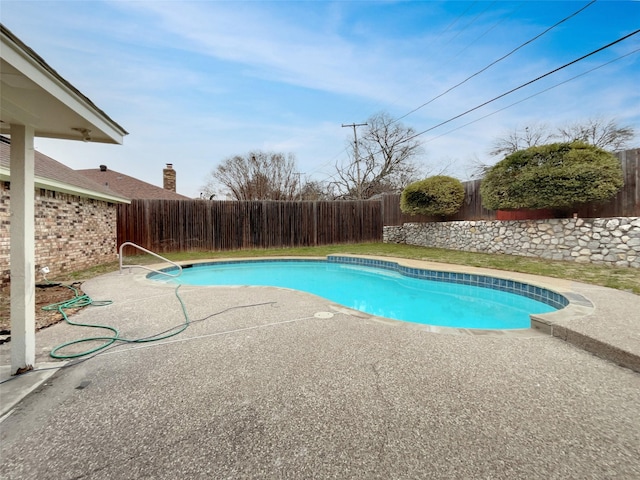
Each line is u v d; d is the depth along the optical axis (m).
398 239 14.50
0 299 5.23
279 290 5.90
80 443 1.78
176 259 10.84
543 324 3.60
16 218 2.58
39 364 2.78
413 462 1.62
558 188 7.57
